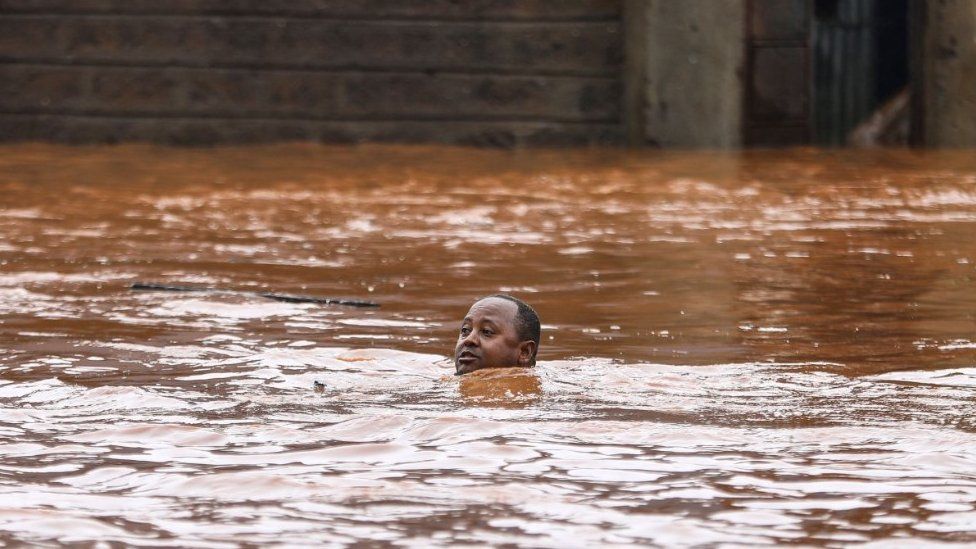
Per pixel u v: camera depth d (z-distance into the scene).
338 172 35.62
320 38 43.75
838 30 46.03
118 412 10.59
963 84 40.53
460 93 43.44
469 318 12.72
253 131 44.28
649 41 41.34
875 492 8.07
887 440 9.48
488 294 17.91
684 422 10.06
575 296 17.70
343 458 8.96
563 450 9.15
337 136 44.12
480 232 24.53
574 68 42.94
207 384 11.86
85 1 44.19
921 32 41.25
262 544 7.08
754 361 13.14
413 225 25.55
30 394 11.41
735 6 40.91
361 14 43.53
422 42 43.44
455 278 19.34
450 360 13.29
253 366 12.79
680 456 8.99
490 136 43.44
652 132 41.78
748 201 28.78
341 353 13.65
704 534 7.23
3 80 44.69
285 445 9.36
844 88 46.25
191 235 24.20
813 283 18.66
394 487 8.15
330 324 15.58
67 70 44.50
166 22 44.06
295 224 25.75
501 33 43.06
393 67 43.62
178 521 7.50
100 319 15.77
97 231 24.67
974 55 40.34
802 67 41.88
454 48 43.34
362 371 12.57
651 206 28.16
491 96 43.31
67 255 21.67
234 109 44.25
